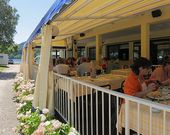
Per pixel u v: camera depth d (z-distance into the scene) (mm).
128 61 15250
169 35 11922
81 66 10477
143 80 4598
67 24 8875
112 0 5664
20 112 7195
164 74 6605
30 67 14852
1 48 37750
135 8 7098
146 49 9930
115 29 12344
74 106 5785
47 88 6703
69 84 6008
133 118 3545
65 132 4305
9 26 35844
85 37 16219
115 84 7180
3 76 26656
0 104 9883
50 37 6551
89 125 5457
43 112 5691
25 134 5410
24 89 9555
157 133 3125
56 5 4449
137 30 13742
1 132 6234
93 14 7195
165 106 2629
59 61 12828
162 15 9016
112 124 4898
